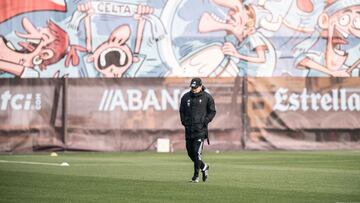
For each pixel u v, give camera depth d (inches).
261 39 3577.8
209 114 1996.8
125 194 1712.6
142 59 3538.4
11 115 3464.6
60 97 3486.7
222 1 3570.4
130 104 3516.2
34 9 3511.3
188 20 3553.2
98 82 3506.4
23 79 3484.3
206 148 3508.9
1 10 3499.0
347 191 1787.6
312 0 3602.4
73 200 1598.2
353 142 3595.0
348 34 3624.5
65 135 3474.4
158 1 3548.2
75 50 3508.9
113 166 2600.9
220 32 3567.9
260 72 3570.4
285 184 1961.1
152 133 3518.7
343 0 3624.5
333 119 3587.6
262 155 3233.3
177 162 2822.3
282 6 3590.1
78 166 2591.0
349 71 3617.1
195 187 1875.0
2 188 1841.8
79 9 3518.7
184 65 3550.7
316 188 1859.0
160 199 1617.9
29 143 3459.6
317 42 3602.4
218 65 3560.5
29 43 3501.5
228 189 1827.0
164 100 3531.0
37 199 1615.4
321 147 3575.3
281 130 3560.5
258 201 1585.9
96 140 3491.6
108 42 3528.5
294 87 3577.8
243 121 3535.9
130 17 3538.4
